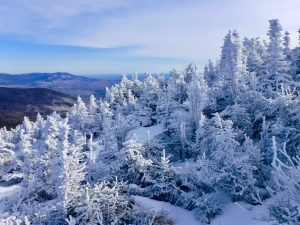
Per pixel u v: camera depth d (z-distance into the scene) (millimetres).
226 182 20969
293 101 21469
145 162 24812
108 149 28422
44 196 27750
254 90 34062
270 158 20562
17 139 67438
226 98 43062
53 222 18625
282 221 7672
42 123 66562
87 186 19859
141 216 19094
